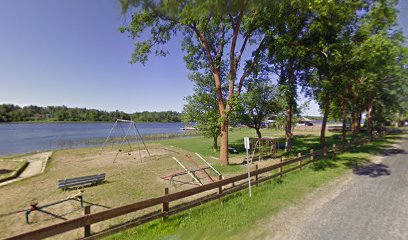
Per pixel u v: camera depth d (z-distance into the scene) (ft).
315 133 152.46
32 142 133.80
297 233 17.57
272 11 43.83
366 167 41.01
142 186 36.94
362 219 19.85
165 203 21.44
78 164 59.47
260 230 18.22
